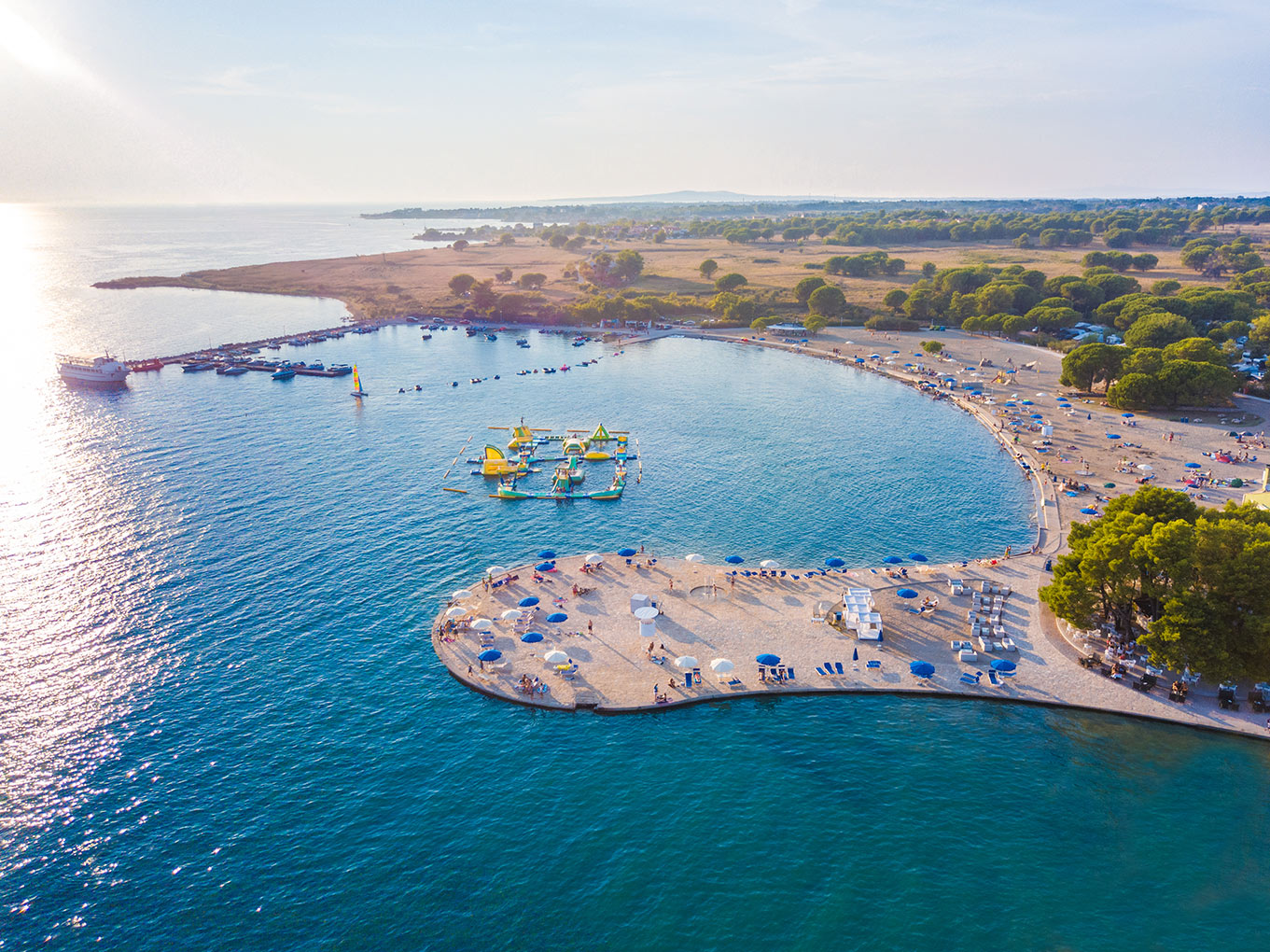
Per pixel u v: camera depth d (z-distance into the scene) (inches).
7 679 2849.4
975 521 4284.0
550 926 1830.7
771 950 1756.9
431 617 3309.5
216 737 2544.3
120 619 3282.5
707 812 2201.0
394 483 4990.2
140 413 6653.5
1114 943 1770.4
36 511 4434.1
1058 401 6579.7
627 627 3152.1
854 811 2198.6
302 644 3102.9
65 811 2223.2
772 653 2947.8
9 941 1813.5
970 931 1803.6
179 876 1995.6
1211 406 6314.0
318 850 2076.8
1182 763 2362.2
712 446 5762.8
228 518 4384.8
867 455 5516.7
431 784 2327.8
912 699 2704.2
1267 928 1806.1
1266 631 2454.5
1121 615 2974.9
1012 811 2188.7
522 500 4697.3
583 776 2358.5
